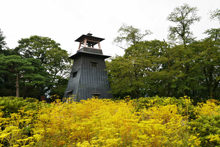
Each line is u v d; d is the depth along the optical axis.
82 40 25.50
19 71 28.16
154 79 19.22
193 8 20.36
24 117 4.32
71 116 5.68
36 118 4.78
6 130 3.15
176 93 21.89
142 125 3.42
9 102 5.06
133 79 18.45
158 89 20.59
